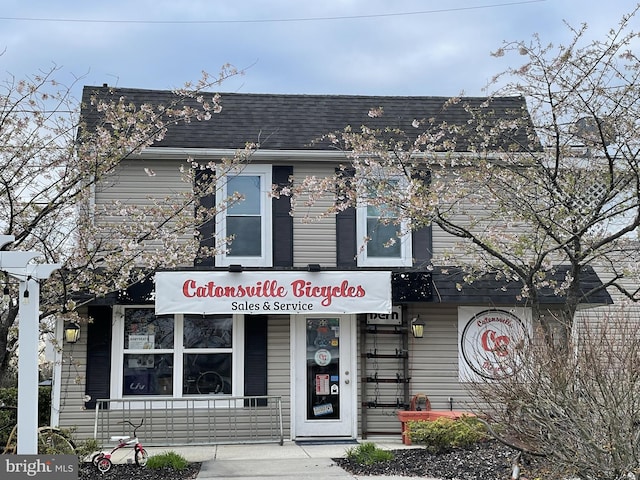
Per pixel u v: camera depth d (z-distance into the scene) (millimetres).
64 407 12656
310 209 13570
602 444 7004
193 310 12344
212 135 13648
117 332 12953
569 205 10602
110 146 10812
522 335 12055
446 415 12141
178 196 13289
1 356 9938
